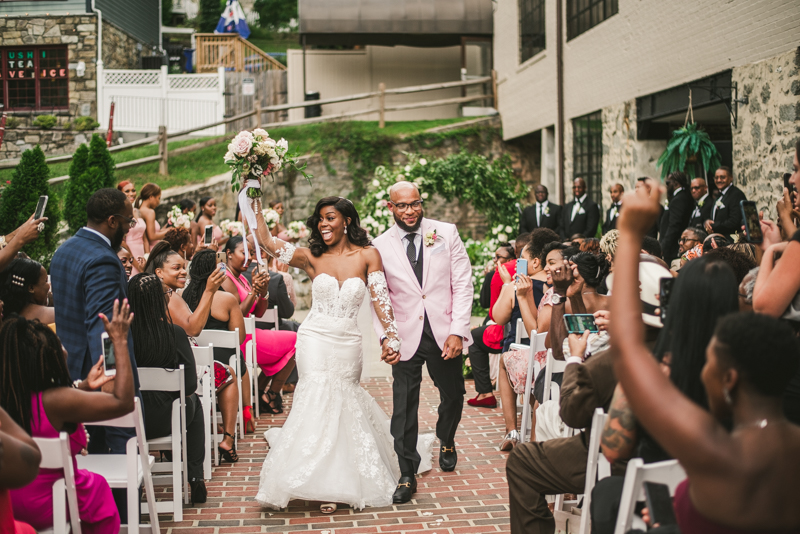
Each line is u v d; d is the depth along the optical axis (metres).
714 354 1.67
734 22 7.88
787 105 7.06
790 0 6.98
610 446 2.30
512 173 15.02
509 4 16.03
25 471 2.07
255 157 4.50
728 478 1.53
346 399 4.25
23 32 17.75
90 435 3.70
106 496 2.94
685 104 9.09
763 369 1.59
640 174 10.38
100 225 3.55
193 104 17.88
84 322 3.44
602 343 3.50
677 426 1.52
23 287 4.00
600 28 11.34
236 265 6.12
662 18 9.47
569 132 12.80
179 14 38.19
